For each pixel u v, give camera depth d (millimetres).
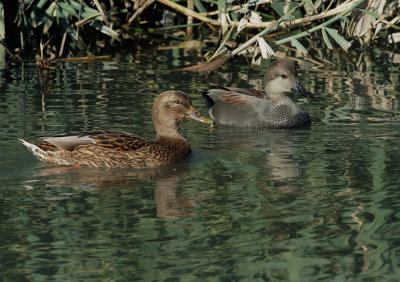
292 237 8836
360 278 7707
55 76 20109
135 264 8039
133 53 24125
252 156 13188
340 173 11789
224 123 17016
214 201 10273
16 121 15008
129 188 10969
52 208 9891
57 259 8164
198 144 14367
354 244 8633
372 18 21469
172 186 11086
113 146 12383
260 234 8938
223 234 8938
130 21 26188
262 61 23344
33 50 23734
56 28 24719
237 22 24266
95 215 9594
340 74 21156
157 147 12680
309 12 24625
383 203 10125
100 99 17281
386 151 13297
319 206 10023
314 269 7902
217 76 20750
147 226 9203
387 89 19062
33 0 22469
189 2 26453
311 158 12930
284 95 17094
